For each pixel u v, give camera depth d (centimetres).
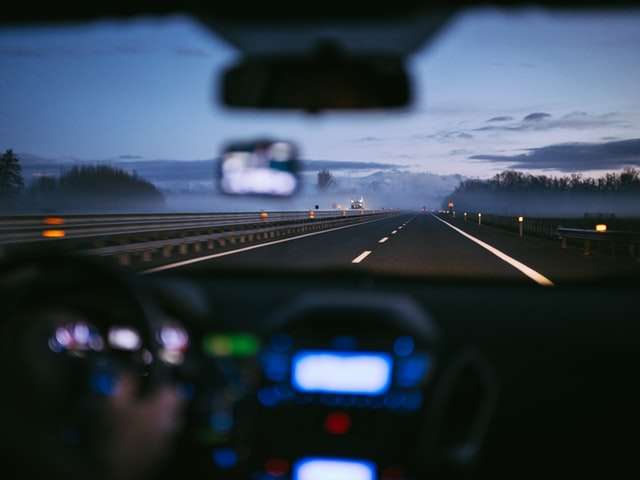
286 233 3422
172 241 1823
